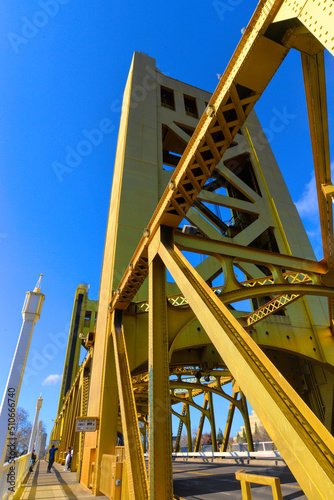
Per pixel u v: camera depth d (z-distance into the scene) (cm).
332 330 1977
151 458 571
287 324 1977
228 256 1430
